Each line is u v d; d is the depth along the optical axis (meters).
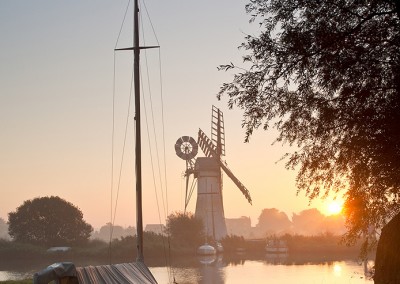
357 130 16.64
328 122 16.56
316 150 17.52
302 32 16.25
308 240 165.38
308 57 16.31
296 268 88.69
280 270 84.38
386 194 17.86
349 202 18.30
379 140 15.85
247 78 16.91
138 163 33.00
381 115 15.92
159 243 132.12
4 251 128.25
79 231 151.62
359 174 16.98
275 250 154.62
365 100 16.11
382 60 16.02
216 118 165.00
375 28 15.98
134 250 128.88
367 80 16.17
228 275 75.38
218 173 161.62
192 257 133.50
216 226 161.38
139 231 32.34
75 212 151.75
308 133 17.34
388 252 19.00
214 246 151.12
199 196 161.00
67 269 19.80
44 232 147.00
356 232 19.38
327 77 16.09
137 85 33.69
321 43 15.94
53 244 146.50
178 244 142.75
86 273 21.23
